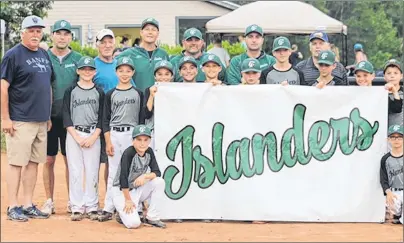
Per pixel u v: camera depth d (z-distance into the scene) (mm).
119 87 8359
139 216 8195
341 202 8383
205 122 8398
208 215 8414
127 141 8312
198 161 8398
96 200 8602
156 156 8391
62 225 8172
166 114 8383
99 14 23766
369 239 7367
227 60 16375
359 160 8406
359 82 8547
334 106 8406
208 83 8406
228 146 8398
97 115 8500
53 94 8898
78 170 8531
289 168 8391
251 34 9148
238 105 8398
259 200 8359
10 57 8281
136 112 8367
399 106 8492
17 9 19797
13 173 8477
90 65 8398
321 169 8406
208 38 19047
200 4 24234
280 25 18391
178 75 9031
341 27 18516
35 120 8422
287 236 7535
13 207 8500
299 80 8711
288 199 8383
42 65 8461
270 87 8383
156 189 8094
